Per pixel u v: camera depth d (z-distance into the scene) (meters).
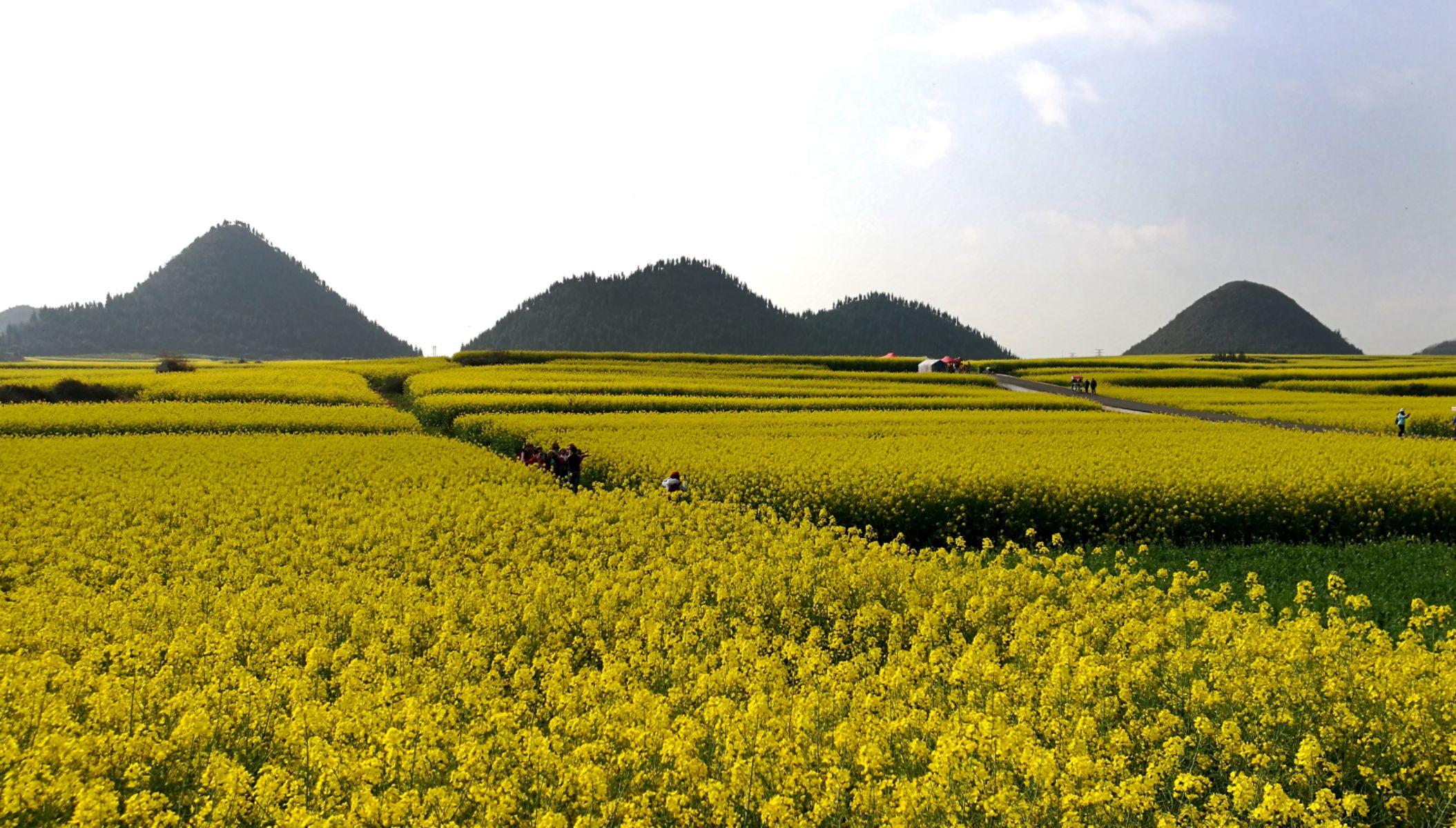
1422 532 20.66
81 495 22.06
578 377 76.25
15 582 14.49
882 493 21.62
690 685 9.48
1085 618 11.50
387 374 88.06
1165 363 120.69
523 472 27.22
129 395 56.28
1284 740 7.88
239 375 71.12
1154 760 7.56
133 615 11.53
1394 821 7.08
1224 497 20.80
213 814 6.33
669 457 29.06
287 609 12.02
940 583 13.62
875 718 8.11
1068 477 22.69
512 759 7.24
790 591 13.52
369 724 7.80
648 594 12.80
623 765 7.19
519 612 12.20
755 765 7.03
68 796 6.27
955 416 48.28
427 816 6.46
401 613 12.09
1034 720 8.39
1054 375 97.44
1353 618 10.84
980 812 6.72
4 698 8.23
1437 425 48.00
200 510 20.19
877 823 6.55
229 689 9.08
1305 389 79.44
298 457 30.02
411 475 26.14
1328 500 20.61
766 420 45.25
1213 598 12.81
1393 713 7.78
